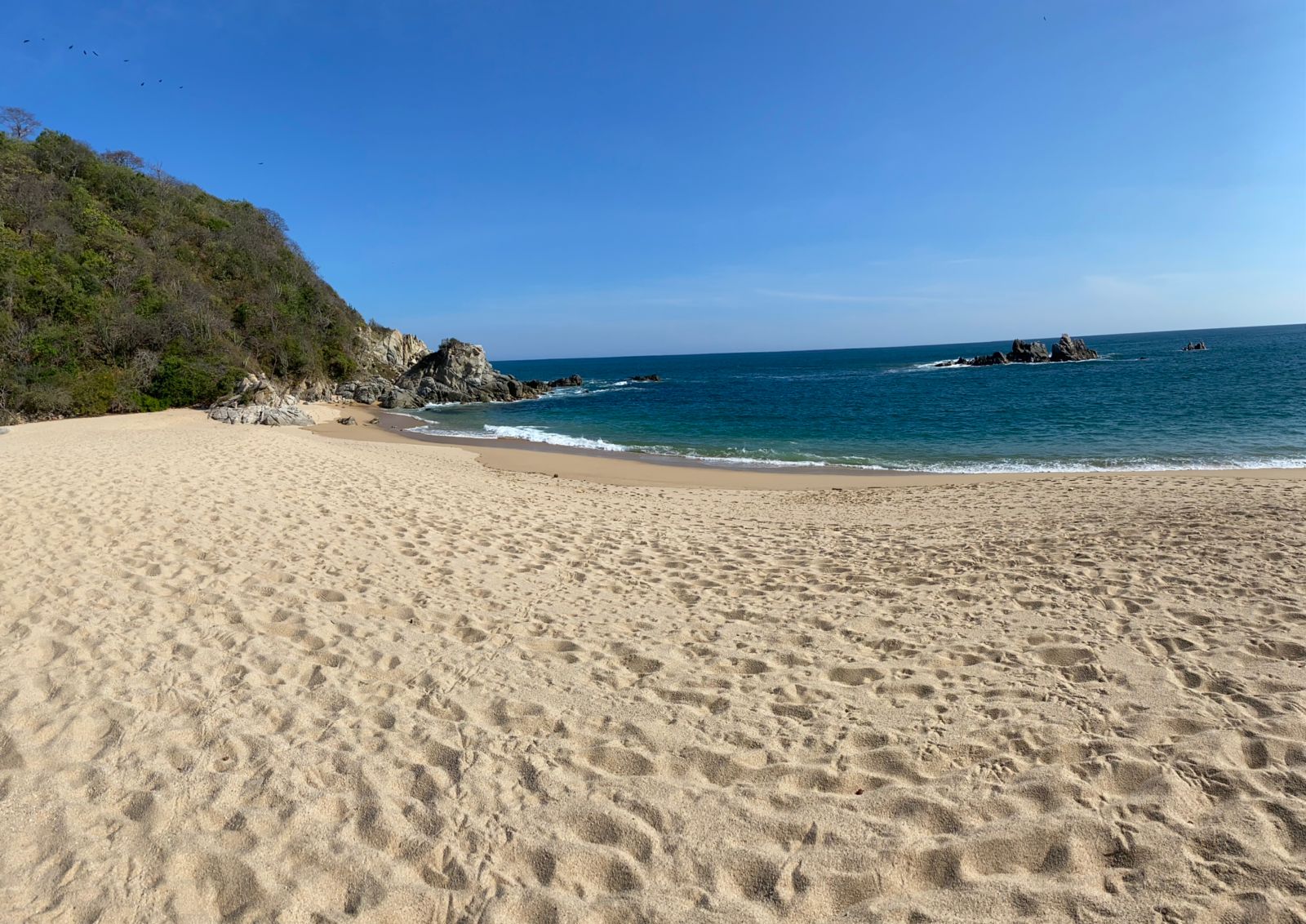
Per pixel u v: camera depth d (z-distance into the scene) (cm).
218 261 3950
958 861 261
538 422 3216
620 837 284
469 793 313
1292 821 261
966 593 568
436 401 4400
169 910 248
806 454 2033
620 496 1227
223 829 287
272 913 246
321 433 2694
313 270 5081
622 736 360
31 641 461
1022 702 371
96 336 2872
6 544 659
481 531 827
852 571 662
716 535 844
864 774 318
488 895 255
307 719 374
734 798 305
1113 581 564
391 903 251
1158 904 232
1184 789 285
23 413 2461
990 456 1866
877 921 238
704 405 4034
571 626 525
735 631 511
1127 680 387
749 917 243
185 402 3041
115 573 596
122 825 288
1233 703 351
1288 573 552
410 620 530
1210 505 898
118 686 404
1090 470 1595
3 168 3216
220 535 724
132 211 3766
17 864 267
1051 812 280
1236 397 3012
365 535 768
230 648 463
